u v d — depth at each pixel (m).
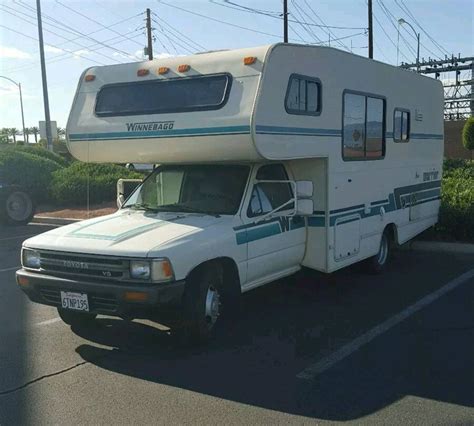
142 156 6.31
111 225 5.73
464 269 8.44
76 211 15.20
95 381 4.72
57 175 16.70
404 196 8.85
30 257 5.50
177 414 4.12
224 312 5.78
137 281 4.94
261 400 4.33
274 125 5.75
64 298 5.29
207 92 5.87
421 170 9.46
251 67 5.69
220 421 4.01
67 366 5.05
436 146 10.05
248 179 6.18
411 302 6.83
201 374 4.84
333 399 4.33
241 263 5.79
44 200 16.59
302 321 6.21
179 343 5.52
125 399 4.38
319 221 6.81
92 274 5.15
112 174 16.91
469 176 17.39
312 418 4.04
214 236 5.46
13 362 5.15
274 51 5.74
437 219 10.19
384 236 8.38
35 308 6.89
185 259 5.08
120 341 5.67
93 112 6.62
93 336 5.83
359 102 7.37
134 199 6.73
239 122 5.56
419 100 9.25
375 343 5.50
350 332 5.84
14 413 4.15
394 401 4.27
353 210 7.34
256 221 6.03
